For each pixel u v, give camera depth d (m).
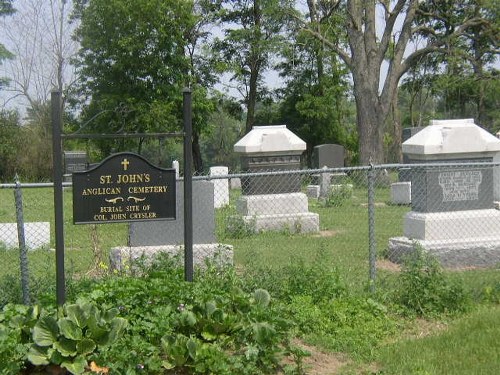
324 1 38.22
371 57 35.66
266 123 53.00
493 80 39.19
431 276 8.42
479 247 11.53
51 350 5.63
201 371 5.81
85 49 42.44
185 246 7.19
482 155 12.05
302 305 7.70
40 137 45.19
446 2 39.31
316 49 43.50
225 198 21.33
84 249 12.95
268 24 47.09
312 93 50.06
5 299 7.77
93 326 5.79
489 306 8.54
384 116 35.72
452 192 11.88
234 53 49.66
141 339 6.02
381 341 7.32
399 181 22.28
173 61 41.69
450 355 6.71
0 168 44.62
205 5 46.56
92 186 6.77
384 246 12.98
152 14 40.12
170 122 41.03
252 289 8.25
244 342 6.23
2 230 13.43
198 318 6.34
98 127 40.00
